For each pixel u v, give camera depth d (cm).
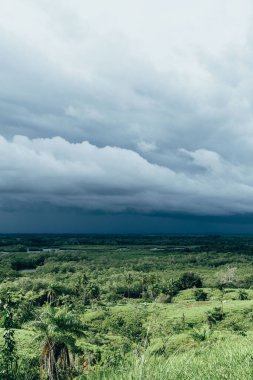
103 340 5966
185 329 7331
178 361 421
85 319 8838
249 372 403
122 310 9438
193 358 467
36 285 11838
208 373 409
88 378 435
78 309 9256
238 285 14925
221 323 8744
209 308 9988
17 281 12325
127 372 379
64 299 9425
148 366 378
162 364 388
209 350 550
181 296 12988
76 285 12269
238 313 9406
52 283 9588
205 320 8431
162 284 13638
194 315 9075
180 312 9500
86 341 5656
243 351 511
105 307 9975
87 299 11744
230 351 521
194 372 409
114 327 7981
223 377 400
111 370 407
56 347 3134
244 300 11550
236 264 19950
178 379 377
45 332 3077
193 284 14612
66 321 3512
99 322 8669
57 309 3750
